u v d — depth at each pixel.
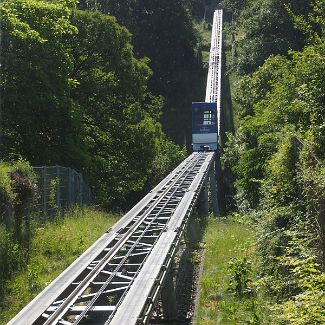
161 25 109.75
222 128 81.06
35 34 38.72
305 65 26.09
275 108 30.02
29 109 39.09
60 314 11.55
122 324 10.76
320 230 12.88
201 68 116.31
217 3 178.38
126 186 52.59
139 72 54.34
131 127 51.22
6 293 16.98
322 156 17.45
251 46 68.19
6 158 38.44
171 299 16.03
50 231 24.06
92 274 14.44
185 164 49.91
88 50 51.06
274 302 15.01
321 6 30.69
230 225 33.25
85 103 50.44
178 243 18.86
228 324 14.91
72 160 42.34
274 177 20.61
